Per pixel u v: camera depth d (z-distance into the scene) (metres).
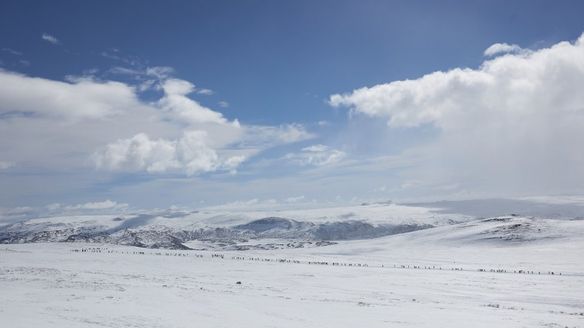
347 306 38.59
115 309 31.67
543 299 48.75
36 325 25.00
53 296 37.09
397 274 76.19
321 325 29.48
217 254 133.38
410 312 36.12
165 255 111.12
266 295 44.19
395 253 155.25
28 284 44.44
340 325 29.70
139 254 107.81
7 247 113.38
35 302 33.78
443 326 30.28
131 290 42.66
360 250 176.50
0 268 58.78
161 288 45.25
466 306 41.25
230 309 34.22
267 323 29.33
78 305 32.84
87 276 54.72
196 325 27.39
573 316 36.94
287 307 36.56
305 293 48.69
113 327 25.52
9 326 24.47
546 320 34.03
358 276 71.94
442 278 69.69
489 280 67.06
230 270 77.19
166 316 29.91
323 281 64.25
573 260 108.62
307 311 35.03
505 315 35.88
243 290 47.97
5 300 34.25
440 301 45.34
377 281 64.94
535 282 64.62
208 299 38.88
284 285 57.03
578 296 51.16
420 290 55.19
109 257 93.25
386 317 33.41
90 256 92.94
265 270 79.31
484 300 47.19
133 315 29.64
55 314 28.94
